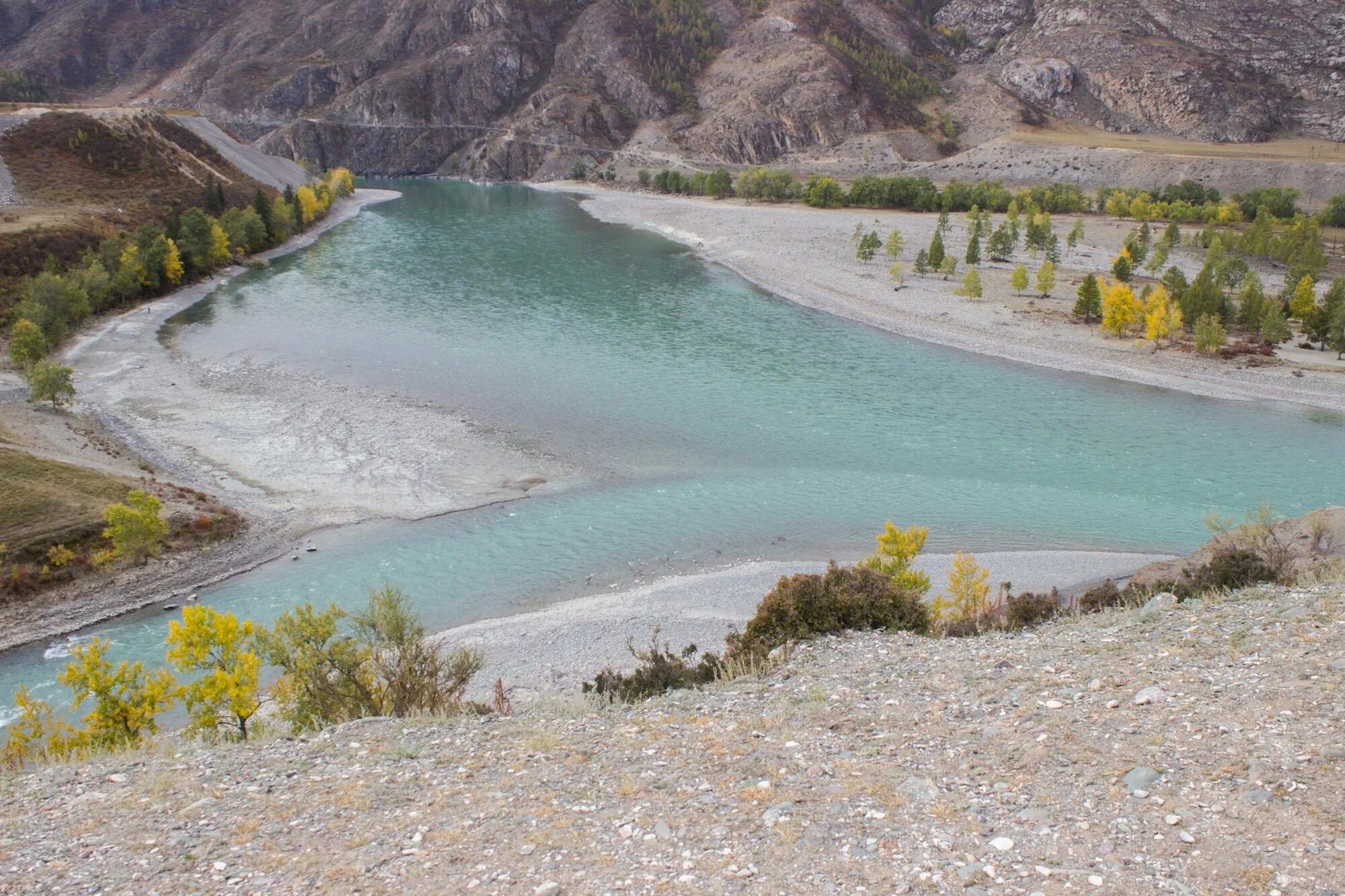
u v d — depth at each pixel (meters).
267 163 182.75
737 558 45.53
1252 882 8.54
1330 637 14.02
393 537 47.88
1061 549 46.44
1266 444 63.00
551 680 32.81
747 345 87.31
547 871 10.08
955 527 49.34
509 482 55.28
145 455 56.19
